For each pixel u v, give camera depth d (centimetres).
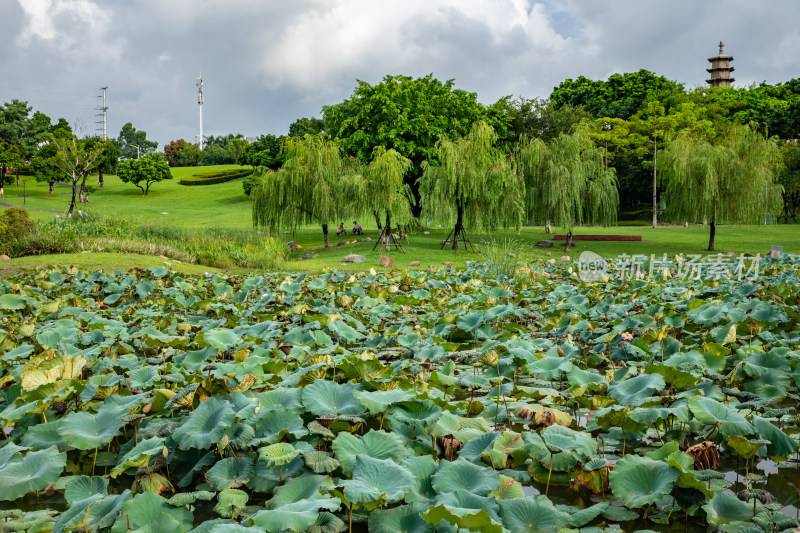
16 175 5988
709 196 2197
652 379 380
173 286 1083
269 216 2522
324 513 256
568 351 504
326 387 359
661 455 295
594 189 2536
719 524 257
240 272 1695
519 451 315
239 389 358
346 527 264
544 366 443
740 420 316
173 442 322
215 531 209
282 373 446
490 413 399
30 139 5706
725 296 841
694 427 361
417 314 805
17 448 313
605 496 298
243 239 2370
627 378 457
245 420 325
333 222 2533
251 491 299
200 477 313
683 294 850
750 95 4944
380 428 344
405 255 2181
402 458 289
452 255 2184
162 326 652
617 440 366
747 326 566
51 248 1698
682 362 463
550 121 3956
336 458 306
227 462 302
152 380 418
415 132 2914
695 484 259
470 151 2220
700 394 379
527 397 424
